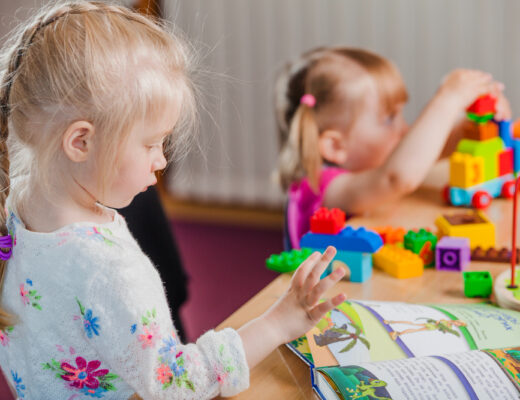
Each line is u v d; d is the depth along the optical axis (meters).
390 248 1.15
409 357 0.83
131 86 0.73
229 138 3.38
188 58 0.84
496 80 2.86
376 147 2.02
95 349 0.76
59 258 0.76
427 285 1.07
